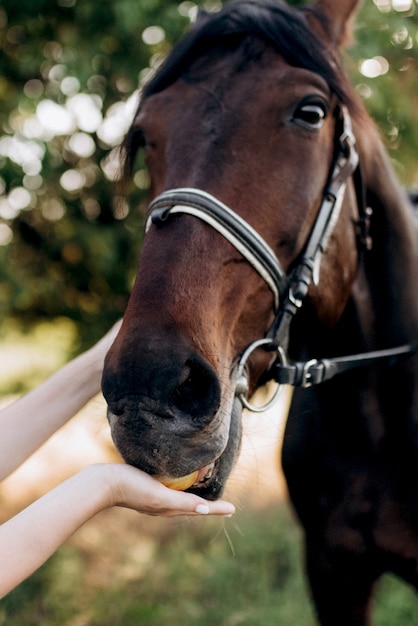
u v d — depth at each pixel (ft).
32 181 11.13
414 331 6.16
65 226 12.03
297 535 12.62
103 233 11.57
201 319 4.29
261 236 4.66
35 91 11.26
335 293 5.52
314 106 4.90
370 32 9.45
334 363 5.57
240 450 4.71
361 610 6.80
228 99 4.80
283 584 11.36
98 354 5.44
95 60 10.28
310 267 4.99
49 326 14.08
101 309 12.78
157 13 10.08
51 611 10.95
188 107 4.87
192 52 5.13
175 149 4.76
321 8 5.85
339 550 6.44
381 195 5.95
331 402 6.38
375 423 6.22
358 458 6.36
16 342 14.84
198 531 13.35
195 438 4.15
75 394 5.29
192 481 4.27
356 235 5.73
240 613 10.46
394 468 6.20
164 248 4.44
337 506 6.45
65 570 11.75
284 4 5.24
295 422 6.89
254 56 4.96
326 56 5.12
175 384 4.05
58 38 11.03
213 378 4.19
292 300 4.95
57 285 12.35
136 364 4.04
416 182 12.07
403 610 10.24
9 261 11.35
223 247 4.54
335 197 5.17
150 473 4.08
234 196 4.60
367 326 6.13
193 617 10.52
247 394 4.97
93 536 13.57
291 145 4.82
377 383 6.15
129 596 11.30
